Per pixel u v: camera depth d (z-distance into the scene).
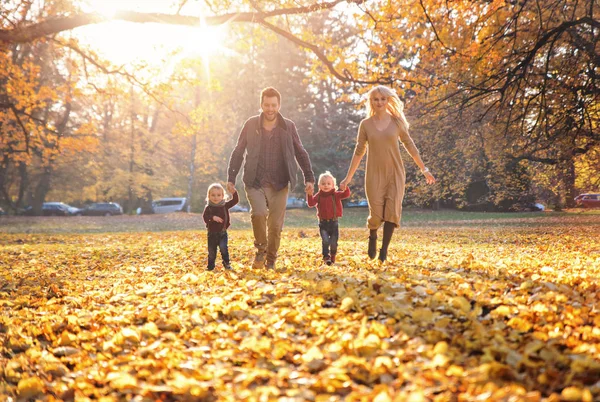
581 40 15.17
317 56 13.02
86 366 3.37
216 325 3.92
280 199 6.98
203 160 49.28
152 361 3.13
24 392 2.97
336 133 46.31
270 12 11.66
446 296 4.09
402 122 6.98
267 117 6.81
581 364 2.56
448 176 25.78
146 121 51.41
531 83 15.77
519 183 27.58
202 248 12.74
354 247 12.31
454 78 15.37
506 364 2.71
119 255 11.97
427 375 2.50
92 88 17.56
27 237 21.31
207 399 2.59
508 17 14.44
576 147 18.64
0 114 22.36
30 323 4.62
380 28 12.93
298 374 2.74
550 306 3.71
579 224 23.06
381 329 3.26
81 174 49.66
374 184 6.95
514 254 10.02
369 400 2.32
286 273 6.16
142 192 49.03
